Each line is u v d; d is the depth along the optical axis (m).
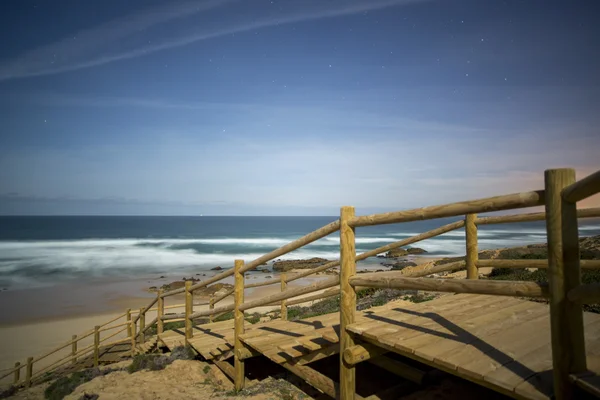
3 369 9.92
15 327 14.06
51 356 10.86
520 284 1.70
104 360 9.30
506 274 7.43
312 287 3.19
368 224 2.55
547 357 2.08
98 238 56.50
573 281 1.50
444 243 47.81
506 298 3.75
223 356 4.77
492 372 1.90
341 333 2.73
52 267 30.09
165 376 4.95
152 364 5.44
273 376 4.30
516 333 2.54
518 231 67.69
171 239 55.44
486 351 2.20
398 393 3.09
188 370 5.01
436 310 3.30
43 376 8.98
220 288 21.56
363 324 2.83
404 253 37.25
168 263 32.66
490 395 2.87
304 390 3.71
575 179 1.52
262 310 13.80
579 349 1.50
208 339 5.84
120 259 34.72
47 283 23.89
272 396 3.62
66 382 6.06
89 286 22.92
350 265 2.71
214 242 51.00
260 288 21.33
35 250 40.78
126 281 24.67
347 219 2.71
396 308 3.48
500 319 2.92
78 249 42.00
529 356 2.10
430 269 4.54
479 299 3.76
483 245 41.91
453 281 2.01
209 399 3.86
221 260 34.62
